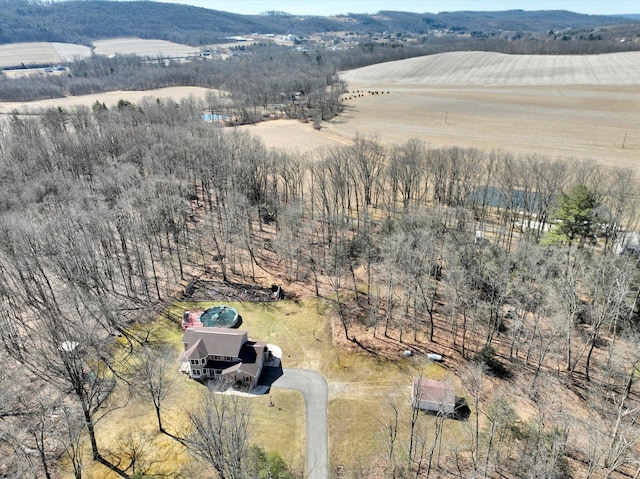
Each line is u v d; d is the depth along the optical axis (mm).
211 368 59781
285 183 109062
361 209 109938
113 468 47906
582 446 47781
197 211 109688
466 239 80250
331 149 132375
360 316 73125
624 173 93500
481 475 45375
